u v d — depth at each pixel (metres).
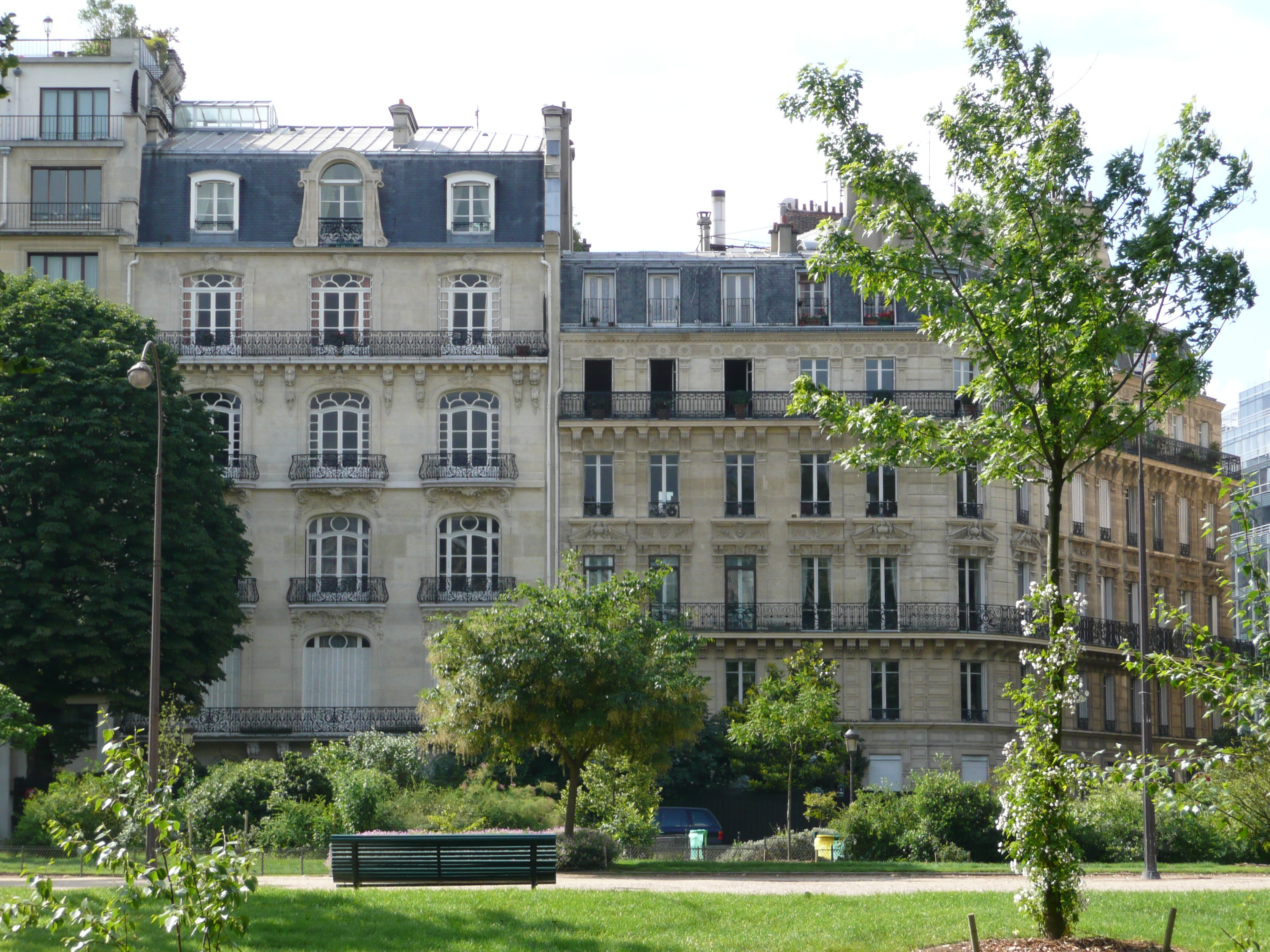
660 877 32.69
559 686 36.59
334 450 60.66
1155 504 69.94
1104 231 21.84
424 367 60.72
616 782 41.78
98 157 60.91
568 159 67.69
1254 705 15.71
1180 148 21.45
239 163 62.56
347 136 67.06
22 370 16.22
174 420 52.91
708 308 62.47
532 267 61.91
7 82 61.28
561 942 22.05
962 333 22.22
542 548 60.12
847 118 22.58
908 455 22.72
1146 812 34.12
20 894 20.69
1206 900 26.20
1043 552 63.22
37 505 50.41
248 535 59.78
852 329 61.62
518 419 60.91
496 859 28.33
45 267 60.47
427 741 40.16
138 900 14.45
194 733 57.59
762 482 60.78
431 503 60.19
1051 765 20.59
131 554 50.97
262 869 34.66
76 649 48.38
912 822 41.31
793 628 59.72
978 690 60.22
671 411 60.91
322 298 61.41
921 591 60.09
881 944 21.56
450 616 39.81
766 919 24.08
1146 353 21.91
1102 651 63.34
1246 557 16.44
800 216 72.94
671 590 60.09
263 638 59.06
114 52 61.84
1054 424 21.41
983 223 22.38
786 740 47.81
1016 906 22.88
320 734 58.00
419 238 62.22
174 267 61.00
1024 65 22.36
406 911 24.42
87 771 29.75
